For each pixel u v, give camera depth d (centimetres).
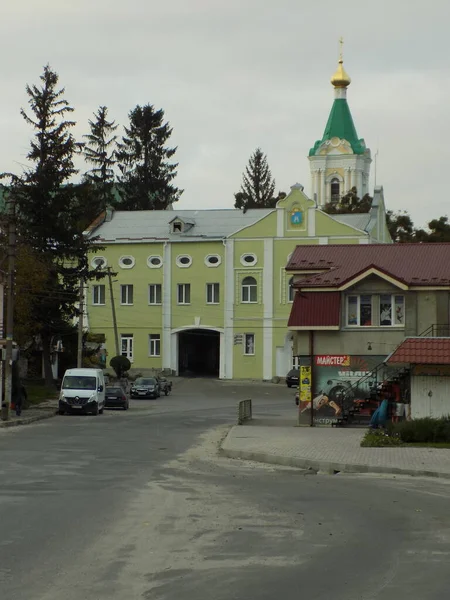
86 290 8600
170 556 1175
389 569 1109
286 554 1195
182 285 8525
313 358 4353
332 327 4297
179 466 2414
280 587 1009
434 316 4241
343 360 4328
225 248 8406
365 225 8475
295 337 4534
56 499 1689
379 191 8944
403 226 10156
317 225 8231
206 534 1340
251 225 8369
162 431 3850
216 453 2873
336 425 4225
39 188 6575
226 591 990
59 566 1104
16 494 1758
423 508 1645
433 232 9969
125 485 1933
